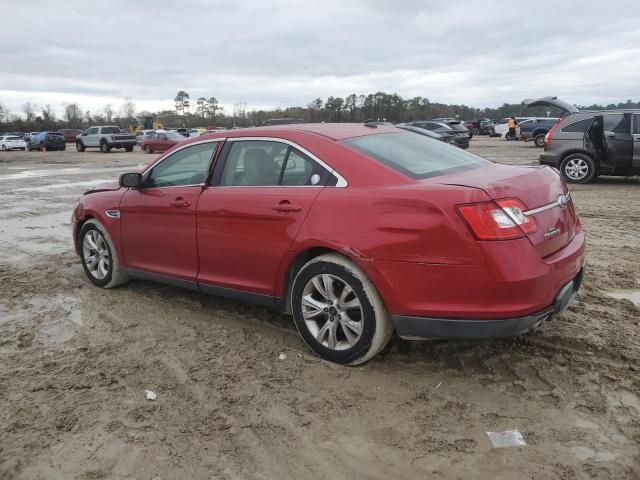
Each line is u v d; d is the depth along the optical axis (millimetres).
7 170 21781
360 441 2973
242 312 4828
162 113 109875
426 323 3350
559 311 3449
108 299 5281
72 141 62375
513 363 3707
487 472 2691
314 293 3854
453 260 3193
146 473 2762
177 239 4645
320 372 3703
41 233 8570
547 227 3412
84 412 3295
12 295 5465
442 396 3367
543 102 15797
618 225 7926
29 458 2891
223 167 4402
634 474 2633
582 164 12211
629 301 4758
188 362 3918
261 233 3986
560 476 2635
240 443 2984
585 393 3311
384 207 3410
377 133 4293
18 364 3941
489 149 26453
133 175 4910
